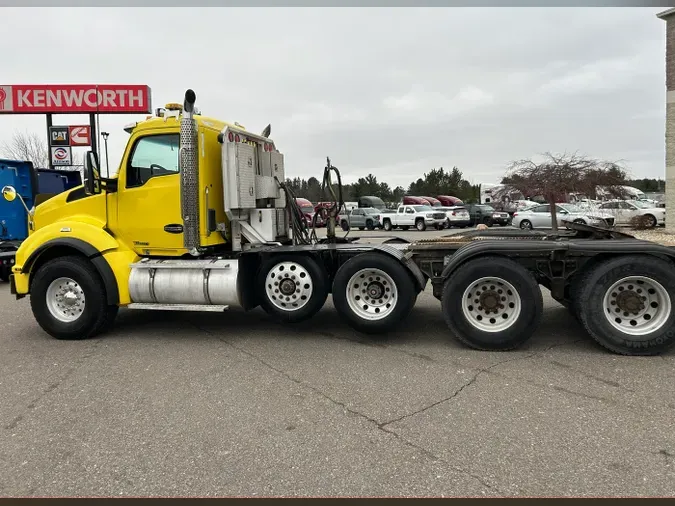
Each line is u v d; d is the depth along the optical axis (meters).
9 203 12.12
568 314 7.12
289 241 7.31
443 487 2.87
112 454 3.32
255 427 3.68
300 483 2.94
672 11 20.02
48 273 6.29
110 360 5.40
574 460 3.12
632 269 5.04
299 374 4.82
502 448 3.29
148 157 6.30
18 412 4.04
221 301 6.14
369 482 2.93
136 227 6.34
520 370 4.79
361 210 34.84
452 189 65.38
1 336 6.59
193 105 5.97
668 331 5.01
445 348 5.60
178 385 4.58
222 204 6.54
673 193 20.91
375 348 5.65
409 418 3.78
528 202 31.31
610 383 4.39
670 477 2.91
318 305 6.11
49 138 24.06
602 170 18.05
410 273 5.88
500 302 5.40
